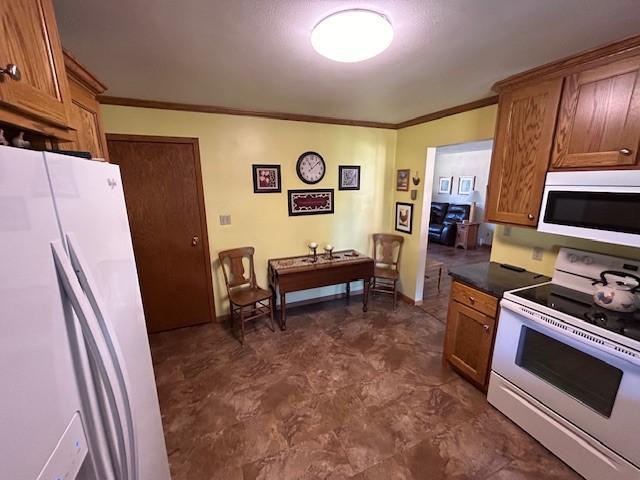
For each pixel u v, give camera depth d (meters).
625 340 1.29
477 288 2.04
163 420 1.91
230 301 3.03
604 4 1.18
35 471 0.49
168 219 2.88
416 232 3.58
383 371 2.40
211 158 2.91
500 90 2.00
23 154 0.51
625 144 1.41
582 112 1.57
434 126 3.14
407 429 1.83
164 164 2.76
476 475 1.54
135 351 0.99
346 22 1.25
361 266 3.36
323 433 1.81
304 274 3.08
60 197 0.61
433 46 1.56
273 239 3.36
